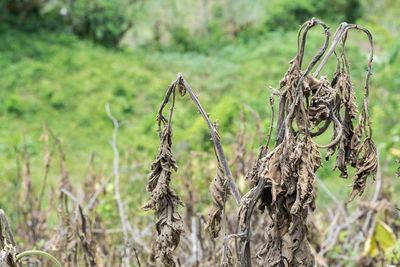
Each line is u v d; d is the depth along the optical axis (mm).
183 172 3396
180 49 16672
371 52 1461
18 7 15352
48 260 2664
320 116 1442
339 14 16641
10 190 4598
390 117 7219
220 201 1604
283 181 1435
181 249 2947
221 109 5785
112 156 9500
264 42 15438
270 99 1532
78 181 7637
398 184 3598
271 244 1590
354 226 3580
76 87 12375
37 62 12984
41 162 8273
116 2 16141
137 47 16500
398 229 3121
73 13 16016
